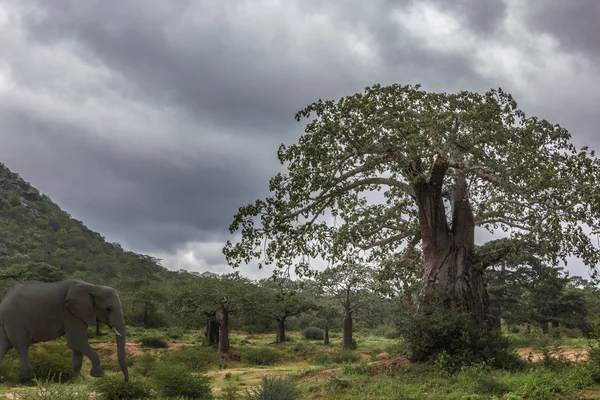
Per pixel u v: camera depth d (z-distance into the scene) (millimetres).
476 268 16594
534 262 16875
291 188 14969
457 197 17484
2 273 49812
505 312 38625
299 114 15570
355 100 14805
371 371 15688
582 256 15242
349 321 38312
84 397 10375
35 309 11328
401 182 16875
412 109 15648
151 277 115938
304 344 44844
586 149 14594
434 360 14914
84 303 11453
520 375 12234
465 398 10445
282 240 15461
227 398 13492
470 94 15117
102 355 35000
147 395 12930
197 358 28875
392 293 19391
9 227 122312
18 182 157000
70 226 150875
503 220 17375
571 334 38812
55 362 16844
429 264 16578
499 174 14758
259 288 42125
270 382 12547
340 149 15602
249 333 67125
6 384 14805
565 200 14219
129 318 65062
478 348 14602
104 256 135250
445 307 15945
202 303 37344
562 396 9812
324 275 19000
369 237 19281
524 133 14430
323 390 13812
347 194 17891
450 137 14266
